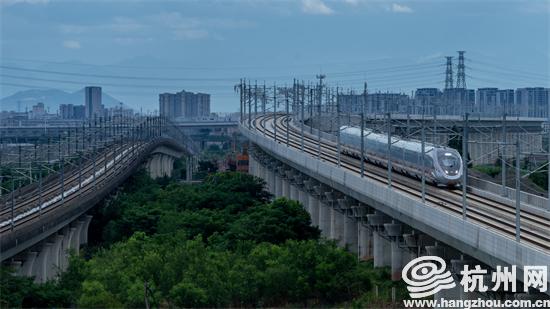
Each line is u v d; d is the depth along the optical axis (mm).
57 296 149750
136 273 157750
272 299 159000
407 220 164250
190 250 170625
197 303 150750
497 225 136875
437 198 170500
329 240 188625
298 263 164250
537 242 121750
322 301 161625
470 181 191625
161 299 152625
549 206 150625
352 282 163250
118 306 139000
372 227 192125
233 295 155875
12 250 164875
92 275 156375
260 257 167750
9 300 140250
